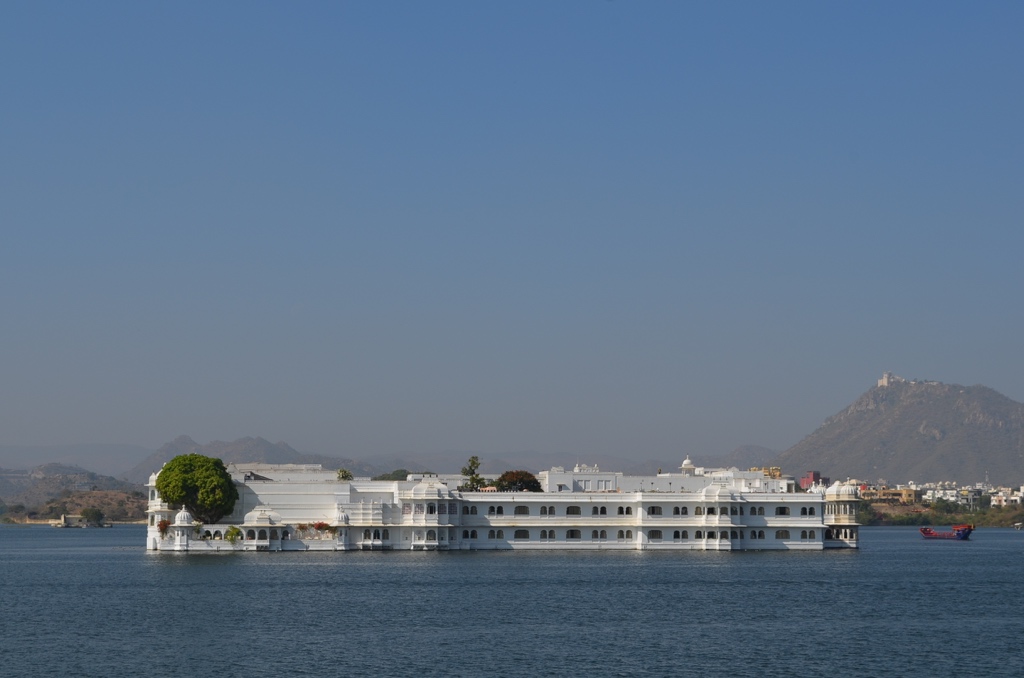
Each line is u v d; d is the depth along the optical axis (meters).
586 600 143.12
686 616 130.62
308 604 137.50
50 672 97.44
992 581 181.62
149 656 104.19
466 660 102.75
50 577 182.00
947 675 98.69
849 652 108.81
